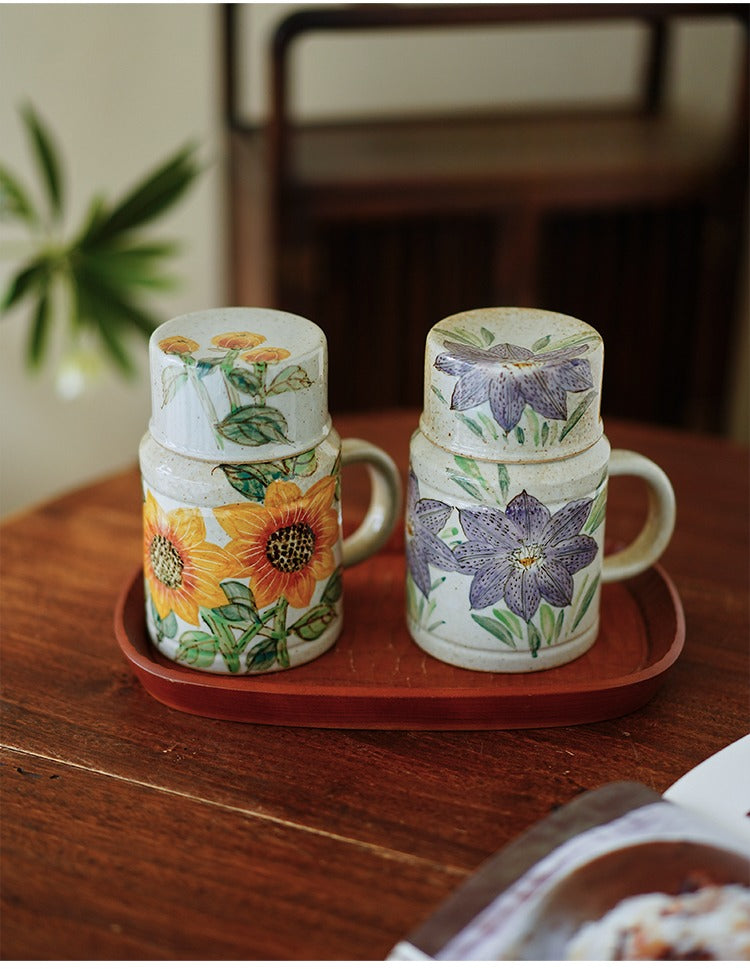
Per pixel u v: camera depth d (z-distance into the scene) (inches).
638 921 21.6
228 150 67.4
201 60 69.0
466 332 28.7
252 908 23.2
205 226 73.1
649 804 24.6
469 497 27.6
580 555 28.8
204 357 26.6
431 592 29.6
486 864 23.1
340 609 31.2
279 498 27.7
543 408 26.8
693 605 34.0
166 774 27.1
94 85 67.7
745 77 60.2
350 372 65.2
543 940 21.3
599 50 72.6
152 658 30.7
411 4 59.8
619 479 41.9
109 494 40.6
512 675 29.9
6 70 66.0
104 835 25.1
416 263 62.5
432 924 21.8
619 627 32.4
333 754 27.8
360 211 59.9
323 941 22.4
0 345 71.3
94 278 58.2
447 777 27.0
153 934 22.5
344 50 70.2
